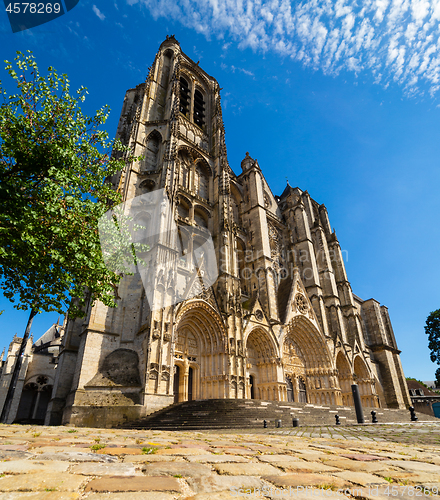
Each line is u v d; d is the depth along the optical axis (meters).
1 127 14.99
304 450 6.46
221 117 57.41
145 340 29.61
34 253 13.78
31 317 25.86
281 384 40.12
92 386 27.34
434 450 7.40
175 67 53.88
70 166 15.91
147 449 5.71
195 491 3.32
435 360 60.06
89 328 30.09
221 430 19.75
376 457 5.72
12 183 14.48
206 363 35.66
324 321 53.53
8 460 4.23
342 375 52.47
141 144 44.25
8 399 23.08
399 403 61.53
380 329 68.81
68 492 3.04
